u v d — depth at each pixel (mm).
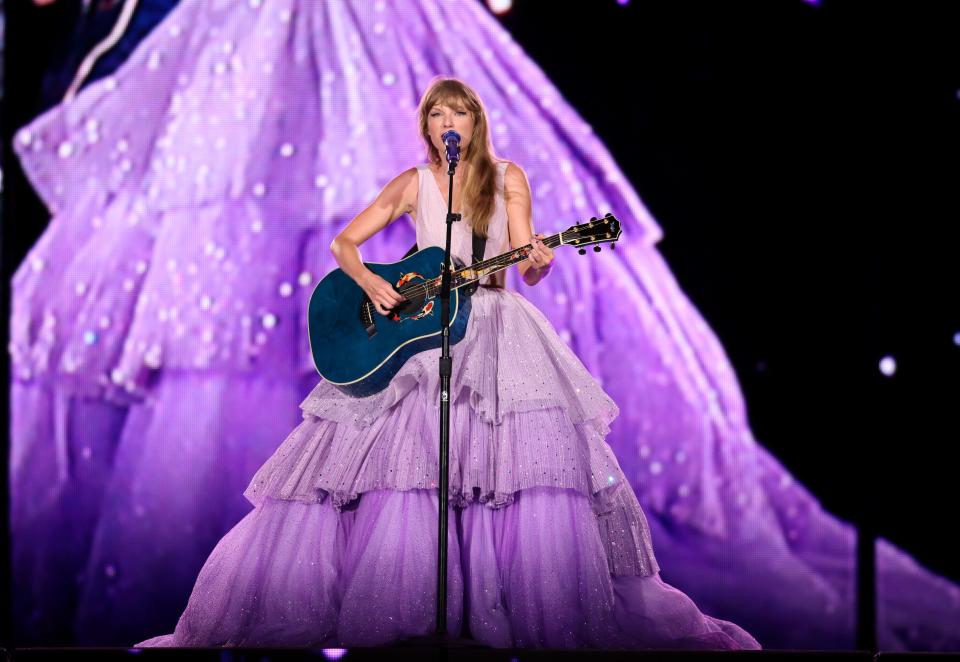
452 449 10844
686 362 17312
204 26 18047
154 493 17672
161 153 17984
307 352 17656
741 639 11383
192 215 17891
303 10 17875
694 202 17359
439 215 11828
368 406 11242
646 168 17391
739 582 16891
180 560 17562
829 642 16641
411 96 17656
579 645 10398
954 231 16938
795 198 17203
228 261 17797
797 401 17125
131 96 18094
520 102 17516
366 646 10000
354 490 10797
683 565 17016
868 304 17078
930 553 16812
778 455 17109
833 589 16766
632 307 17438
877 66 17078
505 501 10609
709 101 17359
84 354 17953
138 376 17859
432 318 11258
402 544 10531
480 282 11812
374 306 11523
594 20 17469
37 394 17906
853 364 17047
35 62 18156
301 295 17719
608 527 11125
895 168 17094
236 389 17719
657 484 17219
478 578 10555
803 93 17203
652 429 17297
